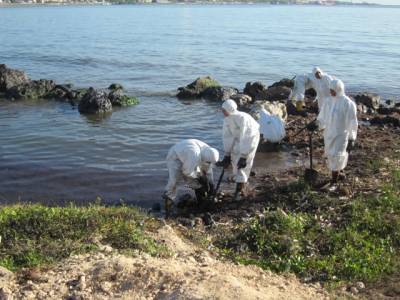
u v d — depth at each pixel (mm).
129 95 26562
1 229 8781
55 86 26688
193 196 12070
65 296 6891
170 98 26156
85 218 9289
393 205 10328
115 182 13719
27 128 19406
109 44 53844
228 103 11266
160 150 16812
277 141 16125
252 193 12156
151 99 25766
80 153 16266
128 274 7234
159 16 122562
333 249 8773
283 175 13703
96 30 73750
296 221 9664
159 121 20906
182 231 9875
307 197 11195
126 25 86500
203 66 39125
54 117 21422
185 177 11375
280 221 9586
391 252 8586
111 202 12367
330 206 10688
